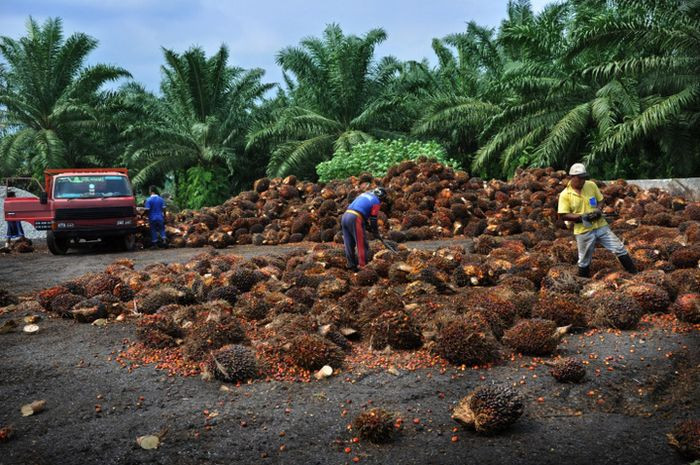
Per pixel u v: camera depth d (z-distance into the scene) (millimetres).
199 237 16562
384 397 4695
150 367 5539
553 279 7551
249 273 8320
